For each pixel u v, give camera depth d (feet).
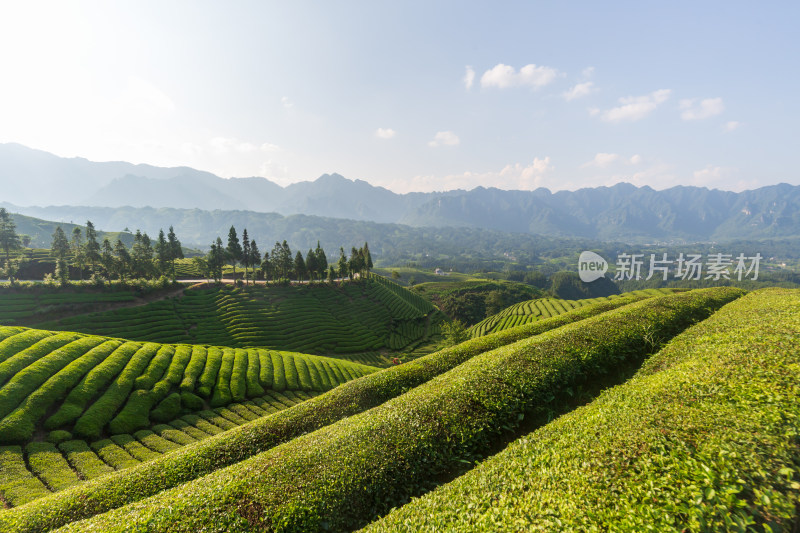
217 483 40.34
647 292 240.12
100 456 93.56
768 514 21.59
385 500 35.91
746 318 69.67
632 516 22.41
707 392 36.29
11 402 101.19
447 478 38.88
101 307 244.01
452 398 49.14
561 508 24.95
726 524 20.88
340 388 75.72
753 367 39.29
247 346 260.01
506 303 581.53
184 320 266.98
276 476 38.86
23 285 236.22
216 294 313.73
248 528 32.40
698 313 88.02
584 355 59.98
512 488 29.27
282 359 188.65
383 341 344.08
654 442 29.14
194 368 147.84
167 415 120.06
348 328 337.31
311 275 396.98
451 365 79.15
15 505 69.97
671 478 24.85
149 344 157.99
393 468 38.11
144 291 278.67
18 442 92.63
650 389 41.06
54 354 123.95
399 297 463.01
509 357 60.90
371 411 55.77
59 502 50.08
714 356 46.60
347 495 35.19
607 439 31.55
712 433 28.48
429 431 42.80
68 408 105.60
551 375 54.19
